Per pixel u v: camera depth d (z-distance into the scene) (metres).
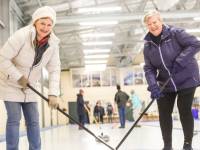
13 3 8.95
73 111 21.91
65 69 22.34
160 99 3.31
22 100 2.68
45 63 2.76
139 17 9.41
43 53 2.68
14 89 2.66
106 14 9.42
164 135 3.33
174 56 3.17
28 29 2.59
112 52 18.41
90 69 22.22
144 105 21.66
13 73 2.59
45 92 15.66
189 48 3.09
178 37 3.14
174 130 7.39
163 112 3.32
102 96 22.12
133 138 5.95
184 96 3.20
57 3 9.65
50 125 17.50
